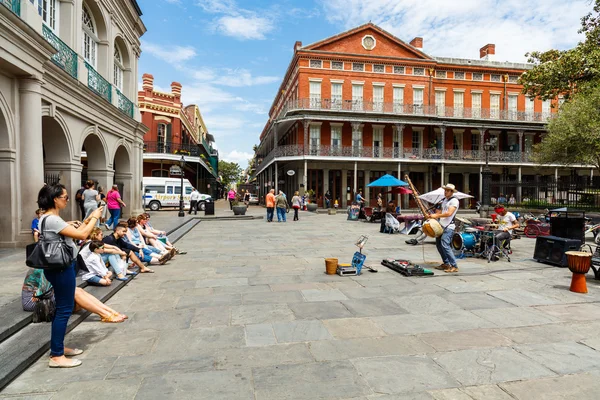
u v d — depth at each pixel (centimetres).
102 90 1320
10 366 311
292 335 398
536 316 457
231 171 8562
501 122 3319
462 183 3312
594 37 1772
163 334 402
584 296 543
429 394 284
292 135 3362
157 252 803
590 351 359
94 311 430
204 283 620
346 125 3106
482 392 287
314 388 292
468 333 404
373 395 282
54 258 306
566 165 2534
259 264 780
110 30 1406
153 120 3145
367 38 3120
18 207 837
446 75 3275
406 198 3172
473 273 684
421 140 3228
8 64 751
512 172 3344
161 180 2764
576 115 1917
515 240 1178
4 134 805
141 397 279
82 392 287
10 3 759
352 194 3134
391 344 375
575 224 888
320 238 1216
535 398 279
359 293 558
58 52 946
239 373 316
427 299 528
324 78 3039
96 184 1366
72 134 1095
